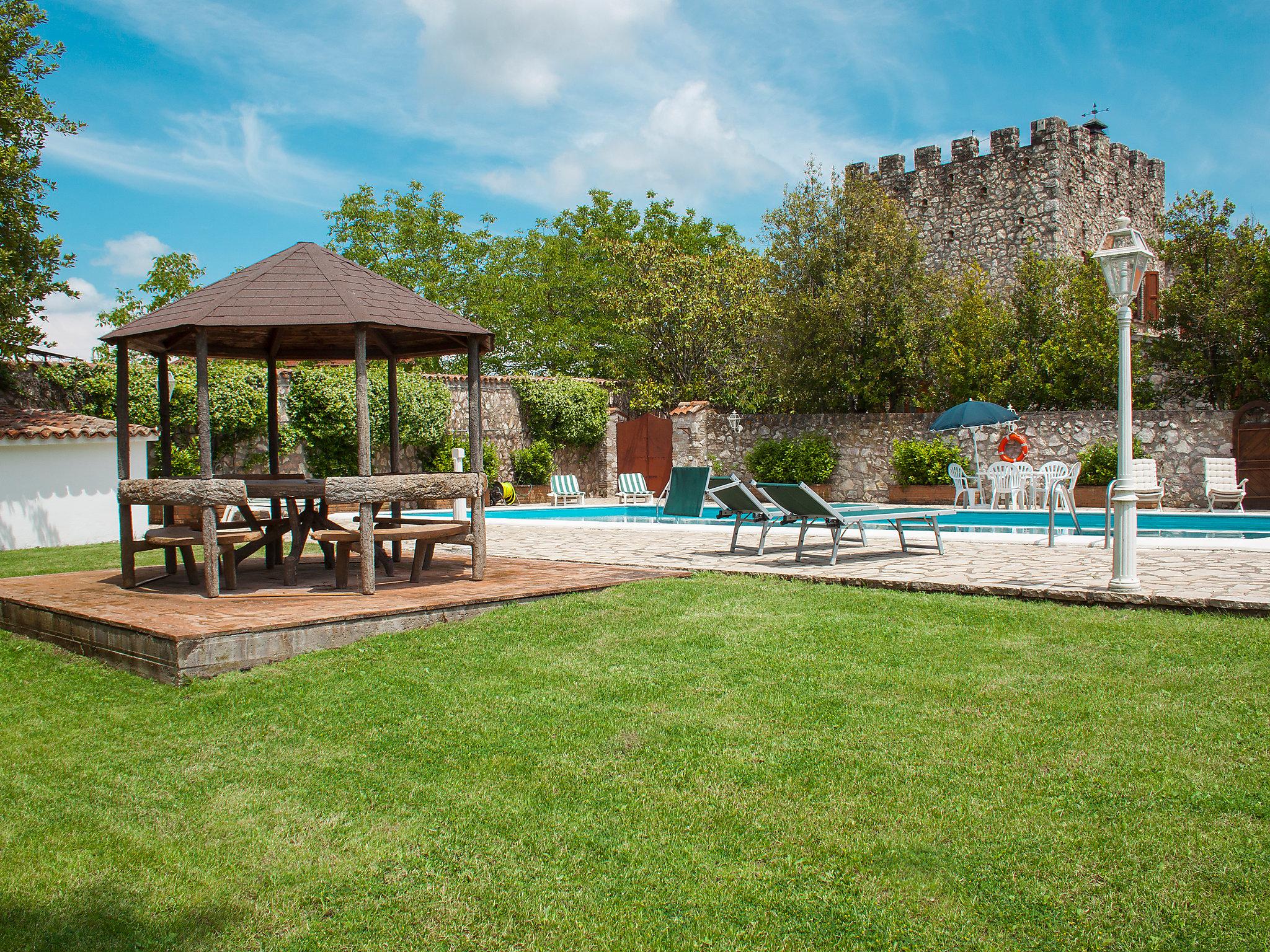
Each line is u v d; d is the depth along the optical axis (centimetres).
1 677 592
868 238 2083
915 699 445
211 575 692
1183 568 741
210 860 324
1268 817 309
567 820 342
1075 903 270
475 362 777
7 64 1493
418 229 3619
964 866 294
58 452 1543
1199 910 262
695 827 331
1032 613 590
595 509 1925
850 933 262
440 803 363
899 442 1973
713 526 1448
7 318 1490
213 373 1777
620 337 3356
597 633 597
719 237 3991
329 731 450
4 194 1484
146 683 547
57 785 400
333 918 284
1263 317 1711
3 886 310
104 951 269
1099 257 621
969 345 1984
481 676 521
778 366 2198
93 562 1136
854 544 1063
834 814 334
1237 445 1609
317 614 603
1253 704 404
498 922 277
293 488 693
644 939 264
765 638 567
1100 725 396
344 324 668
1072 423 1814
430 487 731
